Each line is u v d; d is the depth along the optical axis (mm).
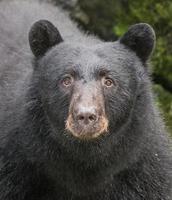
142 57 11734
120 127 11250
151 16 18250
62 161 11477
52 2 17938
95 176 11617
